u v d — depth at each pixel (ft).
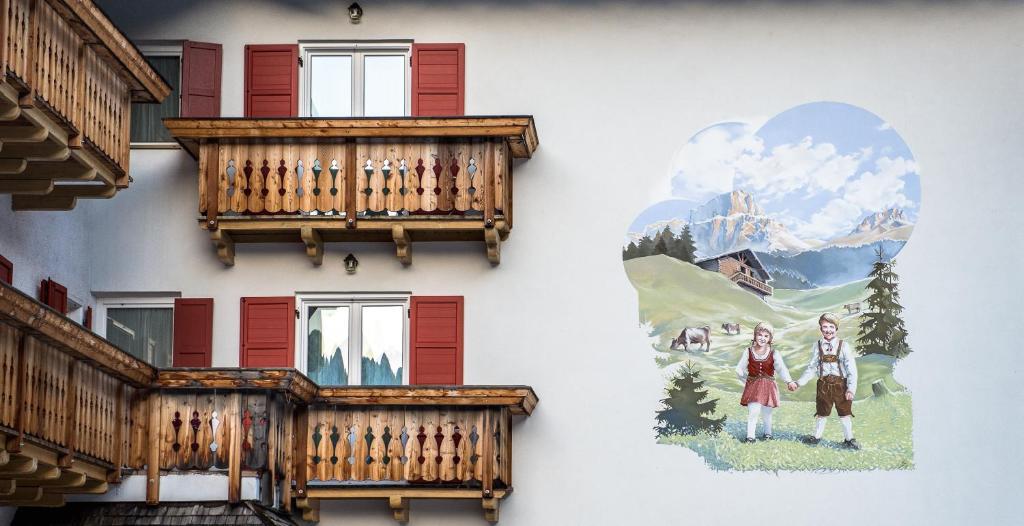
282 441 71.46
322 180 76.74
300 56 80.64
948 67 79.56
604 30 80.28
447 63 80.12
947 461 76.38
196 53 79.25
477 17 80.53
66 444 60.34
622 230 78.89
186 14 80.28
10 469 57.88
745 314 78.07
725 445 76.95
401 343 79.15
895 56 79.71
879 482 76.33
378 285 78.64
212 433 67.46
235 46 80.38
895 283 77.97
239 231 77.30
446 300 78.38
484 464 73.67
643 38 80.23
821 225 78.64
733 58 79.92
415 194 76.43
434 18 80.53
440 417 74.33
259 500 68.03
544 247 78.79
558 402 77.46
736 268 78.43
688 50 80.07
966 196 78.54
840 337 77.71
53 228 73.61
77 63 60.85
